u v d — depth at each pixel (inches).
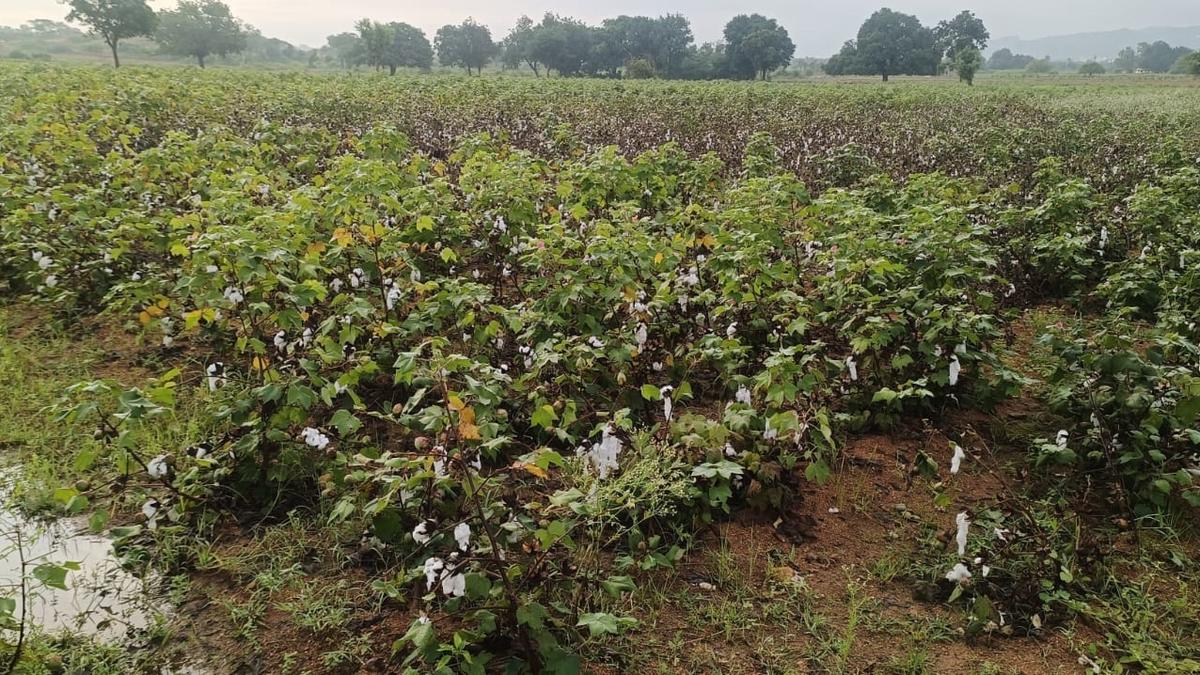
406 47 3198.8
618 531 150.2
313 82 1024.2
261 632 129.4
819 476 151.7
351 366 179.8
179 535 150.9
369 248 225.8
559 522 120.9
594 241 214.2
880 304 204.4
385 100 746.8
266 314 197.2
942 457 184.4
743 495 161.8
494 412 158.9
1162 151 477.4
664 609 135.9
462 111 701.9
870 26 3346.5
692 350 188.7
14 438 183.3
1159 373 164.6
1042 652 127.0
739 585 141.6
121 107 544.1
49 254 261.6
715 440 156.4
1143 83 2332.7
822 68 4178.2
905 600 139.0
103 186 306.8
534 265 218.4
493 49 3762.3
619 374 182.5
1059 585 138.6
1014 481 175.9
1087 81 2596.0
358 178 256.5
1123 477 164.6
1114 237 316.5
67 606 135.3
